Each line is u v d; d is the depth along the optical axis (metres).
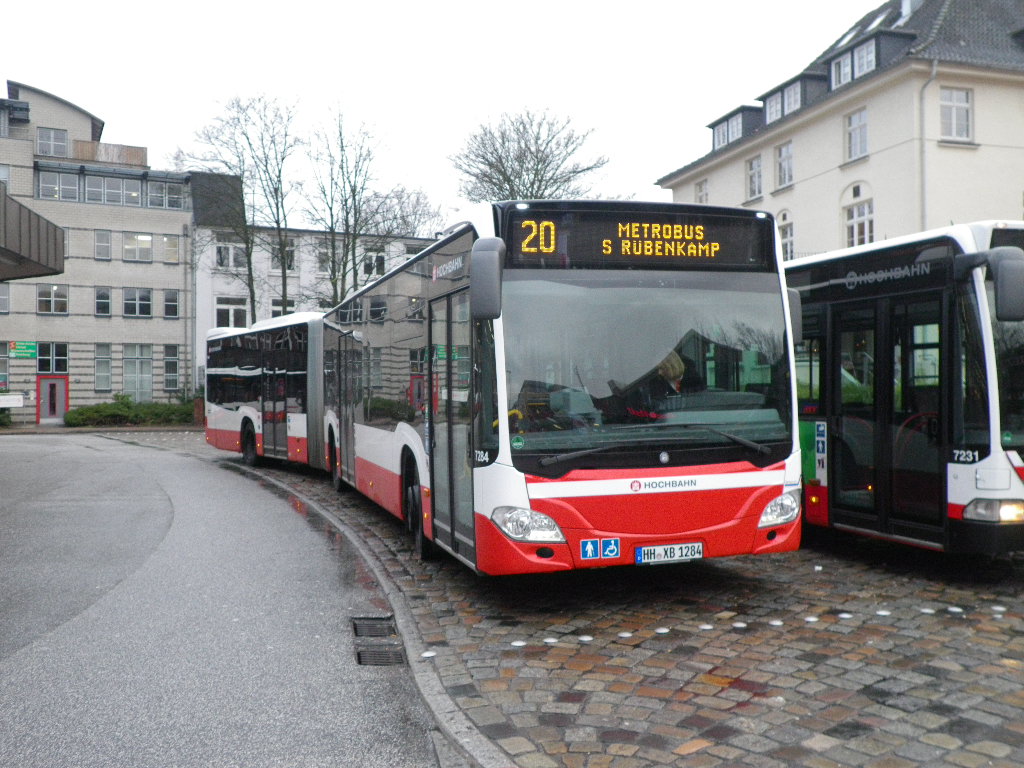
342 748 4.24
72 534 10.59
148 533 10.63
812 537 9.52
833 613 6.40
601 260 6.46
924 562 8.13
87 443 31.83
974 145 28.00
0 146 48.50
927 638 5.75
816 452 8.57
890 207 28.47
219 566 8.65
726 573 7.78
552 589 7.36
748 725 4.36
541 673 5.25
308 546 9.70
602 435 6.24
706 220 6.67
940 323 7.13
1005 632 5.86
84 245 50.19
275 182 37.69
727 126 37.94
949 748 4.05
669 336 6.48
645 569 8.02
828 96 30.47
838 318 8.30
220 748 4.25
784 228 33.78
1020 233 6.93
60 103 52.66
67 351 50.00
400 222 38.50
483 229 6.54
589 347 6.35
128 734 4.44
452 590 7.45
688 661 5.39
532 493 6.11
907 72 27.44
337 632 6.32
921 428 7.31
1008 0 30.70
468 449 6.81
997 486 6.70
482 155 30.89
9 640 6.15
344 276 38.69
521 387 6.21
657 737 4.25
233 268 51.56
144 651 5.88
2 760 4.14
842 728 4.30
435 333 7.95
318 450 16.03
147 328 51.44
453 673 5.29
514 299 6.31
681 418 6.39
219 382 22.30
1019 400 6.82
